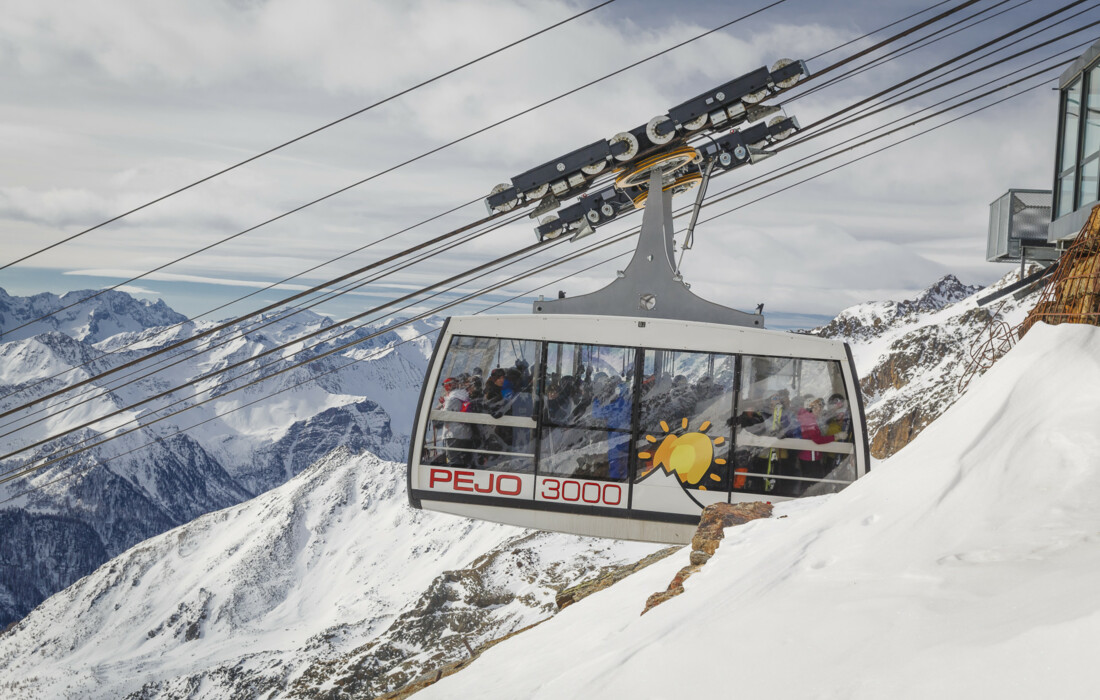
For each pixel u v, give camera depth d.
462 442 17.19
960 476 7.33
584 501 16.97
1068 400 7.14
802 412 16.78
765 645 5.92
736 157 19.97
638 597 10.80
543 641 10.34
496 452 17.14
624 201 21.05
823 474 16.72
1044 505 6.35
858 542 7.27
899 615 5.57
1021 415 7.45
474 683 9.26
